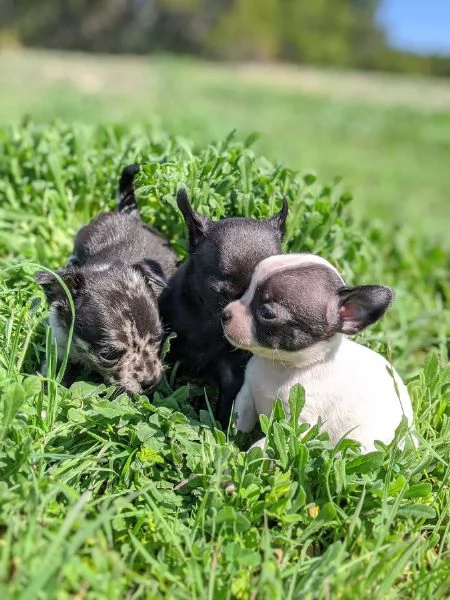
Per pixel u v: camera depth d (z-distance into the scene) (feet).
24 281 1.99
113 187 2.35
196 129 5.36
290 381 1.58
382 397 1.59
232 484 1.45
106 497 1.34
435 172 6.71
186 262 1.89
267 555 1.29
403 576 1.37
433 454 1.53
